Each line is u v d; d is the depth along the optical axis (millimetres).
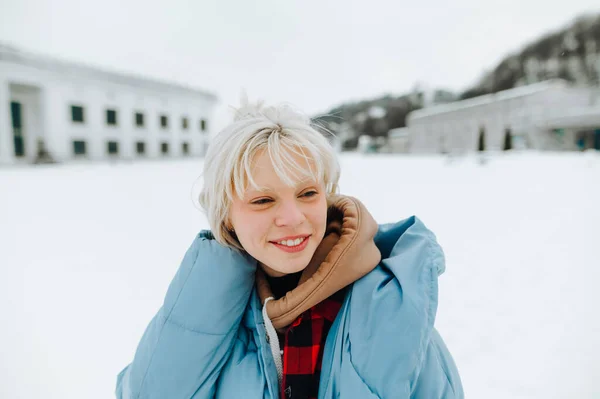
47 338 2291
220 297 669
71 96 27359
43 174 15742
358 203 710
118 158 30766
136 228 5453
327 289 626
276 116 629
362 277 674
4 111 23781
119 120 30719
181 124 36344
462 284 3062
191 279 685
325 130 726
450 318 2479
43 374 1911
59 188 10695
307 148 598
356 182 10844
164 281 3283
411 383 597
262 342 683
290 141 588
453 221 5520
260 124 597
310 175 597
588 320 2391
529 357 2002
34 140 26391
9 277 3416
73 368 1969
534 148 30625
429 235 746
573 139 28953
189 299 677
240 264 678
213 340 679
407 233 760
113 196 8984
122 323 2488
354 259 642
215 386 729
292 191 597
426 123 43062
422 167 17656
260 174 587
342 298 721
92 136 28812
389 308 624
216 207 642
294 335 693
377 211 6312
